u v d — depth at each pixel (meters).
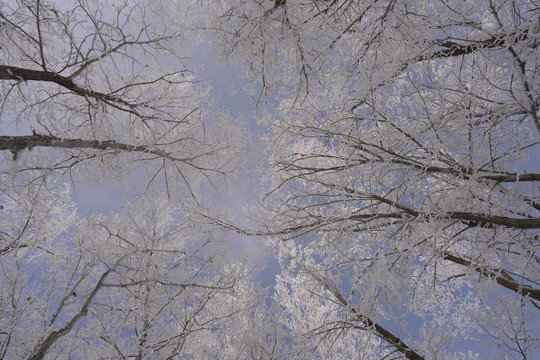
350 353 5.79
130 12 3.96
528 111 2.89
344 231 3.88
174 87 4.62
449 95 3.93
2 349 4.00
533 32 2.65
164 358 4.30
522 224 3.13
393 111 3.87
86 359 4.15
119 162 3.93
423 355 4.44
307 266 5.72
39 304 4.51
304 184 4.82
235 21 3.33
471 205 3.37
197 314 4.51
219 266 4.55
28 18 3.87
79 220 5.05
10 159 3.24
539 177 3.08
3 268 4.20
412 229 3.55
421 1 3.13
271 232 4.55
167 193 4.41
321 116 4.27
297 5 3.04
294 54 3.45
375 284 3.62
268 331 4.59
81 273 4.82
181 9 3.88
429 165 3.43
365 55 3.37
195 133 4.06
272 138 4.52
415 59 3.33
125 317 4.31
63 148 3.58
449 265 4.59
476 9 2.89
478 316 3.42
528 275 3.40
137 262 4.24
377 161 3.54
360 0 3.24
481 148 3.28
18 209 4.70
